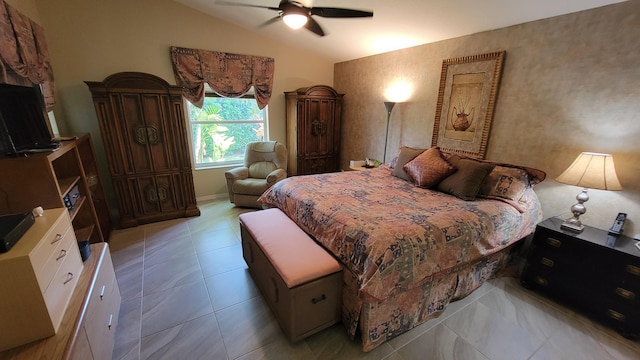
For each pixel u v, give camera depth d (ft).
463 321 6.56
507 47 8.63
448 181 8.76
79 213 8.63
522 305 7.13
